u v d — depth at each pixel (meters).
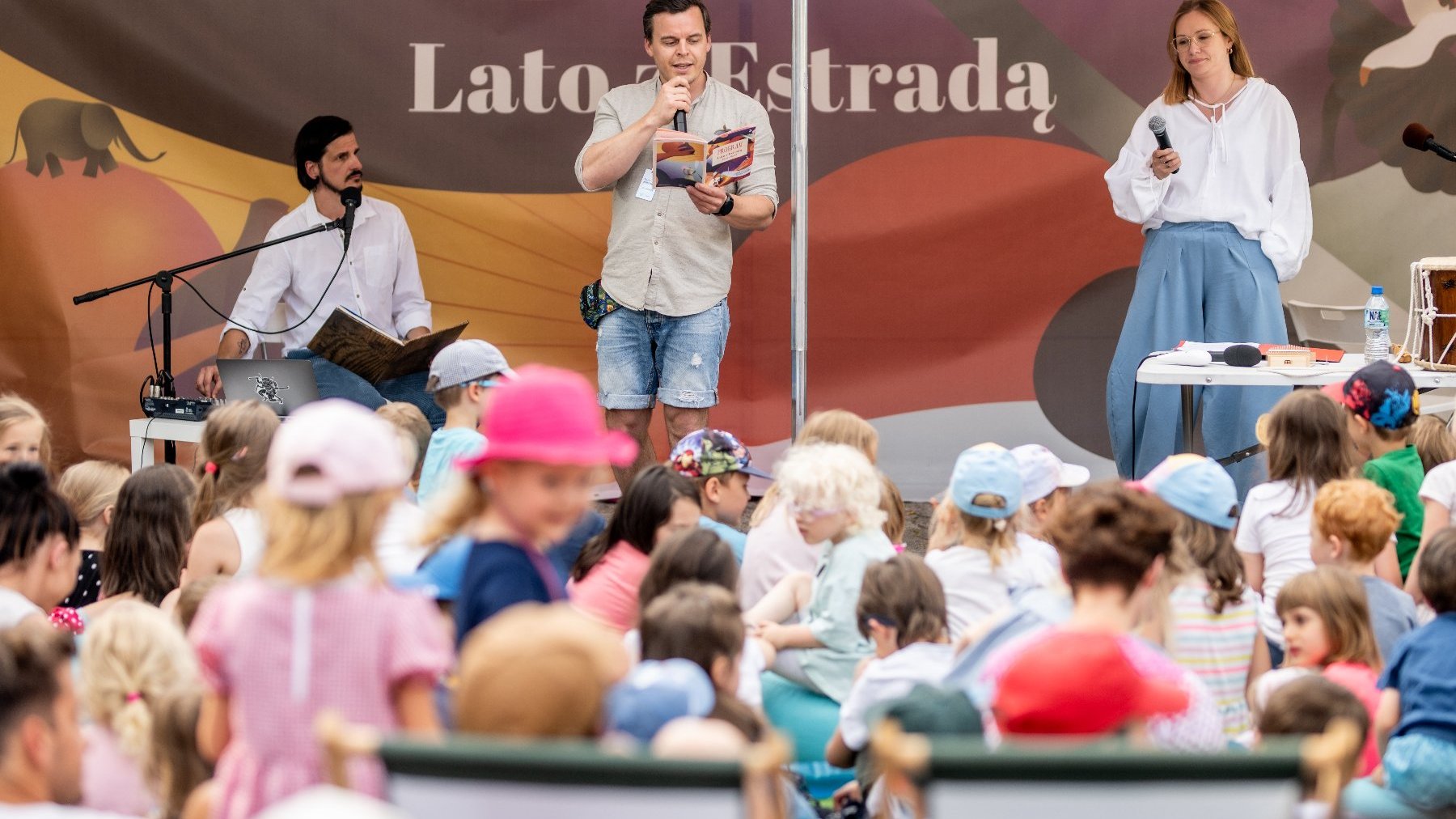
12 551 5.31
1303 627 5.17
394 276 11.41
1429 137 9.88
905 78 11.48
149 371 11.34
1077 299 11.56
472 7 11.35
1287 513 6.32
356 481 3.47
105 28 11.16
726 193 9.31
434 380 6.94
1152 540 3.86
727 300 11.57
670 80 9.42
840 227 11.57
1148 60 11.38
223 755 3.67
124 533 6.12
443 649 3.53
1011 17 11.41
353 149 11.33
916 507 11.42
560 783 2.76
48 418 11.33
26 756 3.68
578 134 11.47
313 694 3.40
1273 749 2.76
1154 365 8.66
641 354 9.80
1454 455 7.08
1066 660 3.38
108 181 11.25
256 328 11.09
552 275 11.57
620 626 5.57
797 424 9.16
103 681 4.36
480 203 11.48
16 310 11.30
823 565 5.92
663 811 2.75
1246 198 9.88
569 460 3.84
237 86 11.24
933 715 3.72
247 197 11.31
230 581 5.14
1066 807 2.75
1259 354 8.62
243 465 6.17
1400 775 4.75
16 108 11.18
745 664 5.18
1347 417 6.71
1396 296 11.39
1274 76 11.31
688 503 5.66
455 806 2.81
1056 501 7.10
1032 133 11.47
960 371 11.61
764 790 2.93
